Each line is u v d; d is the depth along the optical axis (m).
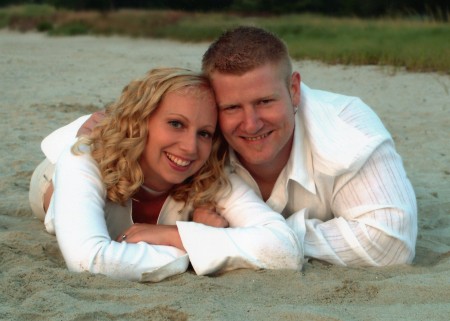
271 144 3.30
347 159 3.37
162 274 3.18
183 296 2.87
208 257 3.21
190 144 3.26
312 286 3.04
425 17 28.09
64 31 34.47
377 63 16.44
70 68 16.66
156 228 3.35
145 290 2.96
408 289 2.98
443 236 4.13
